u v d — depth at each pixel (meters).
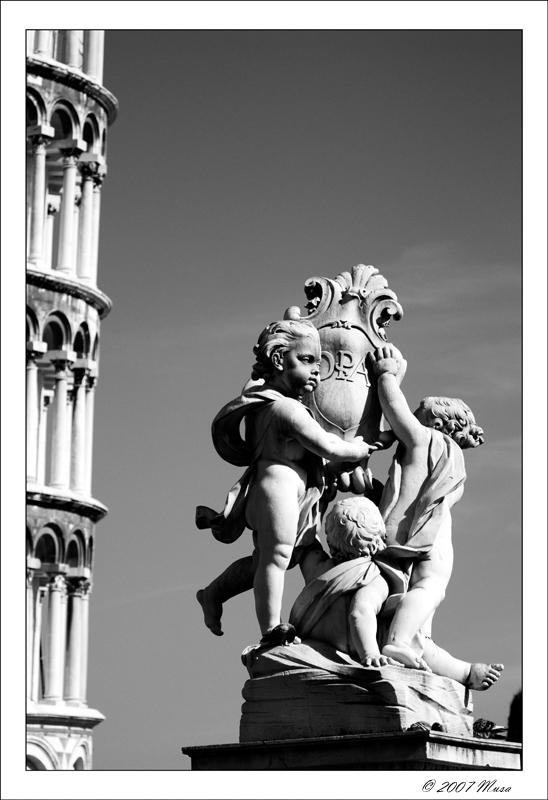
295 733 14.31
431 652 15.03
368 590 14.68
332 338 15.52
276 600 14.68
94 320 81.69
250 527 14.97
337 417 15.37
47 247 84.06
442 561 15.14
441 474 15.25
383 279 15.88
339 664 14.34
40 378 79.56
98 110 84.25
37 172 80.88
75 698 76.12
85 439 79.88
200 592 15.48
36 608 76.12
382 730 14.00
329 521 14.97
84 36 85.06
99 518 80.06
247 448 15.07
